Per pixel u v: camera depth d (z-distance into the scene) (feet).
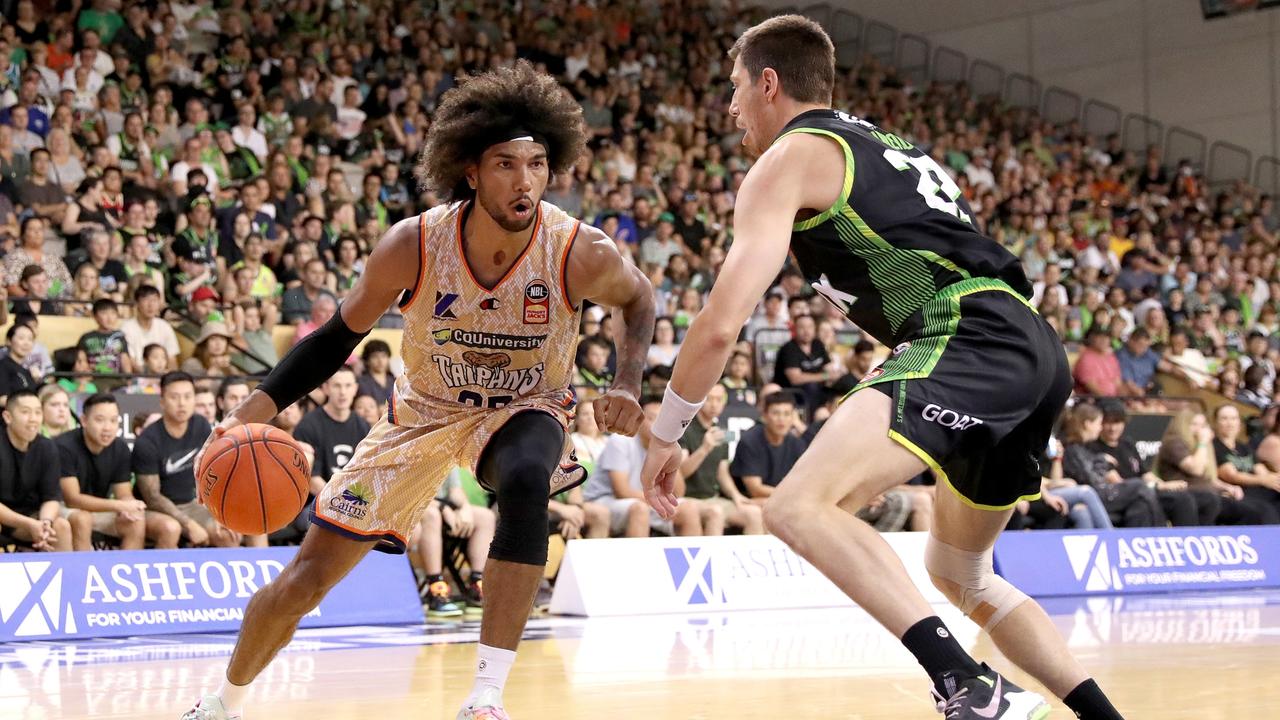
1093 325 37.73
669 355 30.19
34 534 19.33
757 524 24.54
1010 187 49.44
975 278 7.81
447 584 21.84
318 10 41.83
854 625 19.66
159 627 18.80
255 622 9.17
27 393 19.51
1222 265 48.03
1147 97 57.98
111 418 20.42
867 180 7.84
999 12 61.72
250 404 9.35
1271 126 54.49
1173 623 19.54
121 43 36.19
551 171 9.34
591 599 21.40
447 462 9.41
